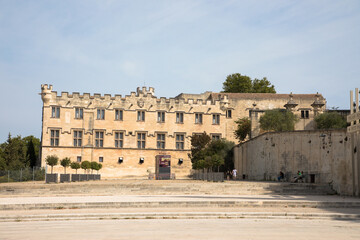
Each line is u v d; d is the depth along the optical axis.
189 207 27.80
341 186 38.19
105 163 77.31
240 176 69.00
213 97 88.88
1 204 26.81
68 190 40.59
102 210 26.12
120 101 79.38
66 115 76.69
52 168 68.94
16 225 21.20
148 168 79.00
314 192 38.47
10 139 79.88
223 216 23.62
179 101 81.81
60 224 21.39
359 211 25.53
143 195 36.97
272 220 22.52
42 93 75.62
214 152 72.06
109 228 19.66
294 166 48.88
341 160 38.56
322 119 68.12
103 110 78.56
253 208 27.06
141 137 79.56
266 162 55.56
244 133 80.69
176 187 40.81
